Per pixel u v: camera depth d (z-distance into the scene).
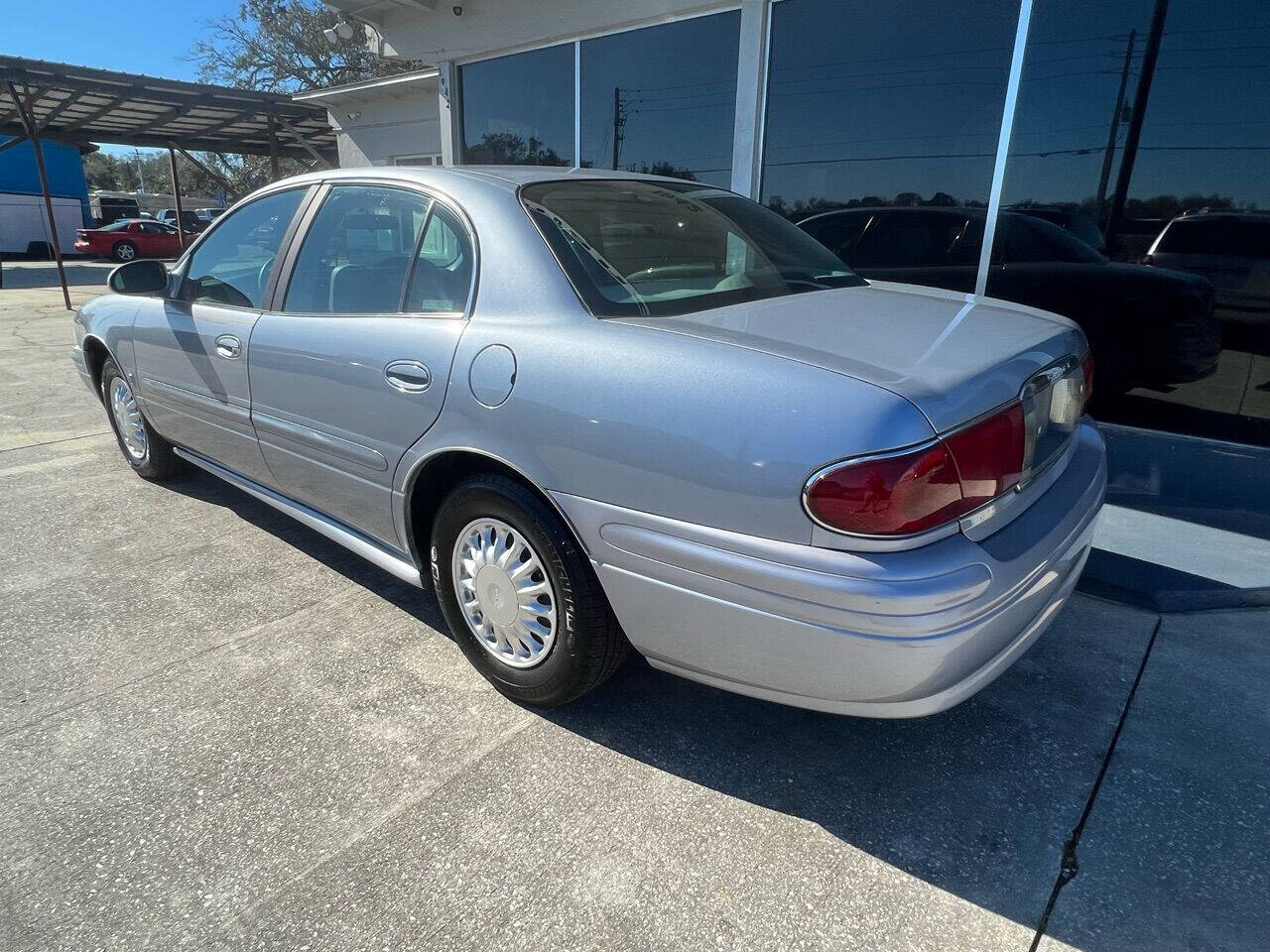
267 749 2.33
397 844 1.99
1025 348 2.06
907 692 1.77
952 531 1.77
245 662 2.77
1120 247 4.69
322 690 2.61
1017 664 2.78
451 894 1.84
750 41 5.84
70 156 27.78
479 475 2.38
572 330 2.13
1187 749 2.36
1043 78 4.70
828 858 1.96
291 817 2.07
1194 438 4.75
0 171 26.41
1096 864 1.95
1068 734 2.42
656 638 2.07
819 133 5.71
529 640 2.39
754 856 1.96
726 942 1.73
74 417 6.05
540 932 1.75
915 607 1.66
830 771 2.27
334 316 2.77
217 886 1.86
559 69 7.63
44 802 2.12
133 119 15.34
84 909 1.80
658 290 2.34
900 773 2.26
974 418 1.78
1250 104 4.18
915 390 1.72
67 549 3.67
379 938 1.73
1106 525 3.81
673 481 1.88
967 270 5.23
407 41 8.81
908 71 5.20
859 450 1.66
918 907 1.82
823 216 5.81
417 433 2.44
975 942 1.74
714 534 1.84
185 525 3.96
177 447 4.07
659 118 6.86
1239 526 3.79
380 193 2.77
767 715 2.52
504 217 2.40
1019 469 1.93
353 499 2.81
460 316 2.39
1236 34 4.12
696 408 1.86
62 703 2.53
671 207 2.79
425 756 2.30
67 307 13.42
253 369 3.05
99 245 25.72
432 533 2.62
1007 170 4.94
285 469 3.12
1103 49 4.48
